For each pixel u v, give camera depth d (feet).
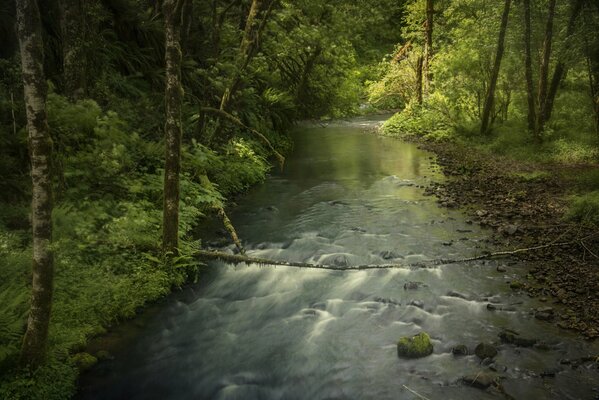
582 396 13.98
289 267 23.97
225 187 36.60
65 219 21.89
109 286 19.63
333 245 26.63
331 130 76.28
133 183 27.81
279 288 21.88
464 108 63.77
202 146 35.53
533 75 55.36
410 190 37.96
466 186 37.93
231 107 40.29
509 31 55.26
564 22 49.75
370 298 20.59
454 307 19.44
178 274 22.21
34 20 12.62
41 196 13.48
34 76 12.82
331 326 18.61
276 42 43.19
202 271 23.72
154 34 45.32
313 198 36.27
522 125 54.95
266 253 25.82
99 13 37.11
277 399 14.73
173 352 17.17
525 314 18.61
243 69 38.73
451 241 26.50
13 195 23.89
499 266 23.11
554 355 15.96
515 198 33.55
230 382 15.52
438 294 20.58
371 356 16.55
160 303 20.67
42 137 13.17
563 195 33.81
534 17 53.21
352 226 29.73
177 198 22.56
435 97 69.15
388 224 29.89
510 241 26.02
